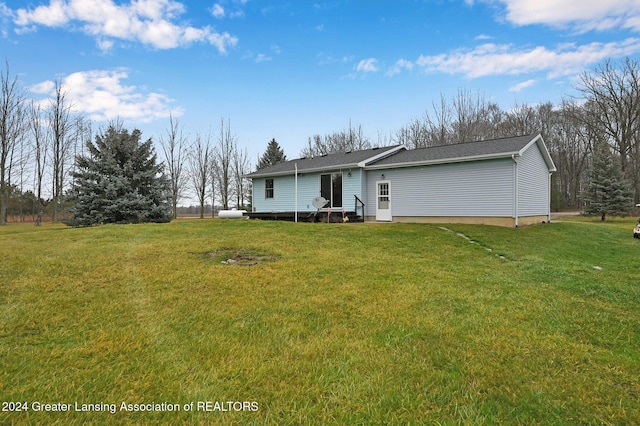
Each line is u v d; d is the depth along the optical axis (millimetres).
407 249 7801
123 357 2707
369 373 2531
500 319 3639
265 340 3072
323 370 2568
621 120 27453
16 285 4438
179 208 40406
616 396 2271
